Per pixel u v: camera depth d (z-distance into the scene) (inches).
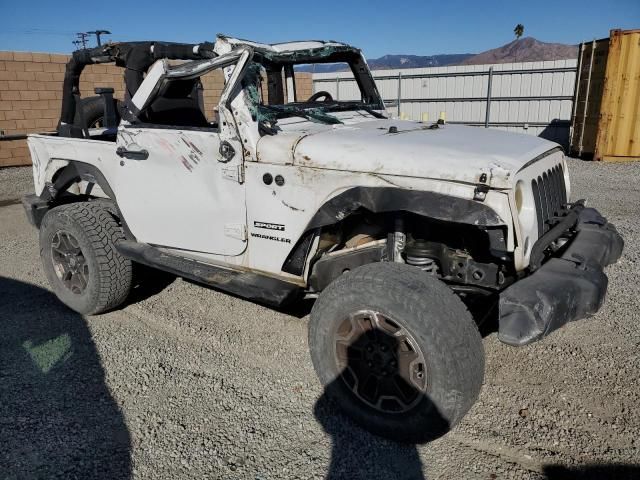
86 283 155.7
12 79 455.5
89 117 221.3
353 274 100.5
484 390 119.0
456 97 701.3
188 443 103.0
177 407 114.7
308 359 134.5
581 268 102.3
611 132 455.8
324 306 103.0
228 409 113.8
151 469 96.3
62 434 106.0
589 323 147.9
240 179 120.3
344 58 169.6
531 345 137.7
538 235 107.9
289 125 130.7
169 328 152.8
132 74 144.3
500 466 95.7
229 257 129.2
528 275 103.8
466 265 111.0
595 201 302.7
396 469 95.7
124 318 159.8
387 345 96.6
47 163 171.2
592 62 476.1
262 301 117.6
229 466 96.8
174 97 161.6
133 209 146.0
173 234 138.9
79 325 155.3
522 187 100.4
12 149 467.2
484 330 132.5
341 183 106.7
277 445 102.3
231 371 129.2
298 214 113.6
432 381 92.1
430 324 90.4
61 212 153.5
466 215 93.8
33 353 138.7
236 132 118.3
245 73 122.0
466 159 97.7
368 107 169.0
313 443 102.8
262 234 120.6
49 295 179.5
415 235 113.6
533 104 647.1
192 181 129.8
